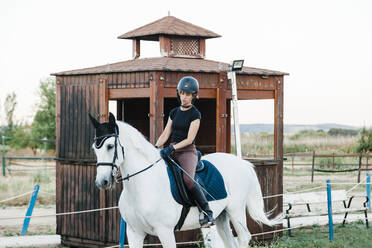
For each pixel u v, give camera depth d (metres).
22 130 35.78
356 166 24.42
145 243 8.68
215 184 6.66
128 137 5.96
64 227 9.85
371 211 13.89
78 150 9.59
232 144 32.06
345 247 9.28
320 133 46.88
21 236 10.45
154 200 5.99
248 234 7.09
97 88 9.29
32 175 20.81
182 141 6.17
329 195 9.96
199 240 8.99
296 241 9.87
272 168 9.95
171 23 10.71
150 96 8.59
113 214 9.08
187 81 6.23
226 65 9.95
